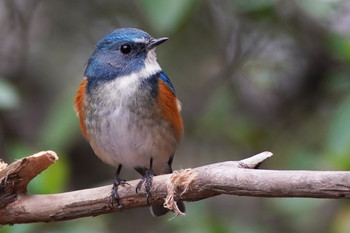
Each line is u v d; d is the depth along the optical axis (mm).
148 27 12086
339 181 5777
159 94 8531
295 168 10781
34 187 8906
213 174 6453
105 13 12500
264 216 12211
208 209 11109
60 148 10500
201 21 12156
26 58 12766
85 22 12664
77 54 12797
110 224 12680
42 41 12836
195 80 12492
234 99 12344
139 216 12906
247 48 12406
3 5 12859
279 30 11883
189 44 12203
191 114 12492
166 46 12125
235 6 11250
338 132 9938
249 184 6211
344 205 11195
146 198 7020
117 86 8523
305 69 12633
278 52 12562
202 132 12406
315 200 10203
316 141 12156
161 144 8633
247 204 12602
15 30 12867
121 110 8461
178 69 12312
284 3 11195
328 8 10523
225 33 12359
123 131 8484
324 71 12492
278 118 12695
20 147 10438
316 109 12625
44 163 6973
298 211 10188
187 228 9984
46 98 12773
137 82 8578
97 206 7074
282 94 12805
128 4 12328
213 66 12492
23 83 12797
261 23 11984
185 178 6590
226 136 12414
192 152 12688
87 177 13141
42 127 11906
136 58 8883
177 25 9547
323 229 11609
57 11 12641
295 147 11586
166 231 11820
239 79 12695
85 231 9852
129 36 8891
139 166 9023
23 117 12781
